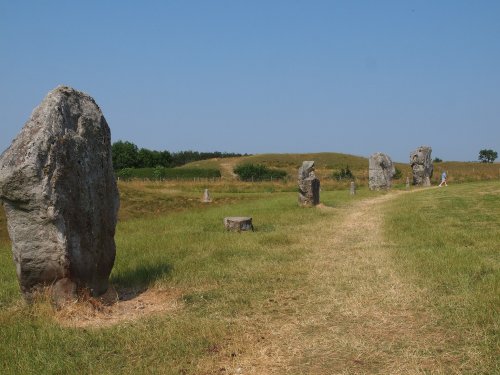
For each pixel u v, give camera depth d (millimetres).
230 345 6266
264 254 11836
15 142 7719
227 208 23859
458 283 8328
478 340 5930
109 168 9109
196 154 115375
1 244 15898
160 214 24750
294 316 7363
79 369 5672
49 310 7531
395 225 16047
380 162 39938
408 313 7195
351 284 8922
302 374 5438
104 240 8773
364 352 5930
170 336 6578
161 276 9805
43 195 7488
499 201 21609
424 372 5266
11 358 5914
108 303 8328
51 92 8266
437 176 53906
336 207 23984
